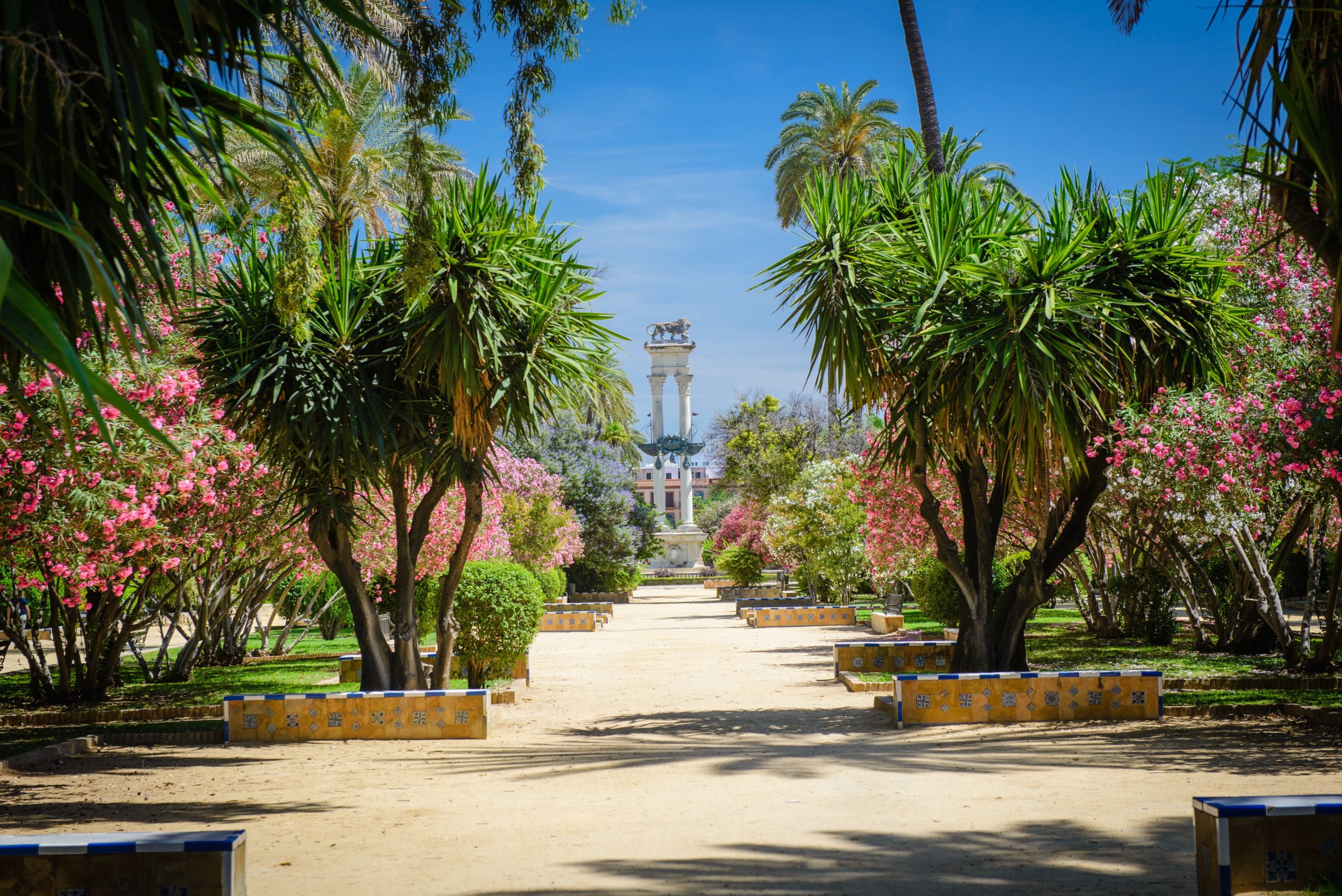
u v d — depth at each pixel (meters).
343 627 30.11
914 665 15.35
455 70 8.20
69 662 13.72
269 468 11.84
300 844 5.76
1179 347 11.09
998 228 11.80
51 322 2.70
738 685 15.16
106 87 3.56
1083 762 7.82
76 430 8.32
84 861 3.98
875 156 35.06
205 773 8.55
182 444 9.16
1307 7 4.11
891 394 12.02
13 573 11.72
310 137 4.77
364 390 10.63
